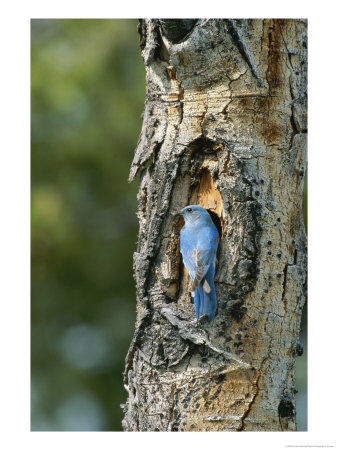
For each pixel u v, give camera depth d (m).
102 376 13.36
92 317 13.87
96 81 14.58
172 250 7.36
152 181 7.49
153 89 7.57
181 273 7.39
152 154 7.49
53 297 13.85
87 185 14.62
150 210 7.47
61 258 13.95
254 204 7.04
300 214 7.43
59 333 13.77
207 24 7.07
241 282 7.01
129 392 7.50
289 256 7.23
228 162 7.10
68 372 13.36
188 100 7.29
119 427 12.96
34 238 13.73
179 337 7.05
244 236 7.04
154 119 7.51
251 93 7.14
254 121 7.16
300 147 7.37
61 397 13.20
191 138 7.26
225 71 7.16
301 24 7.43
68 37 14.91
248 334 7.00
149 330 7.25
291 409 7.13
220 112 7.17
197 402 6.95
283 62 7.30
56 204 14.05
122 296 14.09
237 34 7.07
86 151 14.48
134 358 7.45
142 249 7.56
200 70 7.19
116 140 14.60
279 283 7.13
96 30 14.88
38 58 14.57
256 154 7.13
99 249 14.27
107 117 14.60
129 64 14.80
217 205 7.33
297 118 7.34
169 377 7.07
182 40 7.19
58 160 14.52
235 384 6.94
